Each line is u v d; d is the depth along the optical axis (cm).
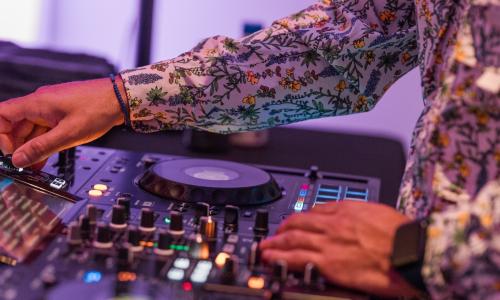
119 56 297
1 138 131
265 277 102
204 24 307
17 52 230
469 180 101
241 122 140
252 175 140
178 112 136
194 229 117
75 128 130
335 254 102
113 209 114
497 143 100
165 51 310
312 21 138
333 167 207
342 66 136
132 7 305
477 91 99
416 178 107
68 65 224
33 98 131
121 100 133
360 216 104
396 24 139
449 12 112
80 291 95
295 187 144
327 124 316
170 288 98
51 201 124
